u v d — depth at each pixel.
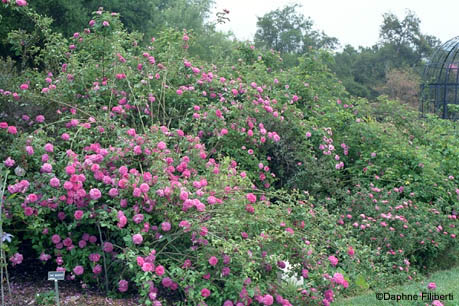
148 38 20.39
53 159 5.14
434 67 18.70
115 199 4.79
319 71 10.55
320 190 7.61
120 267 4.87
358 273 5.46
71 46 8.27
